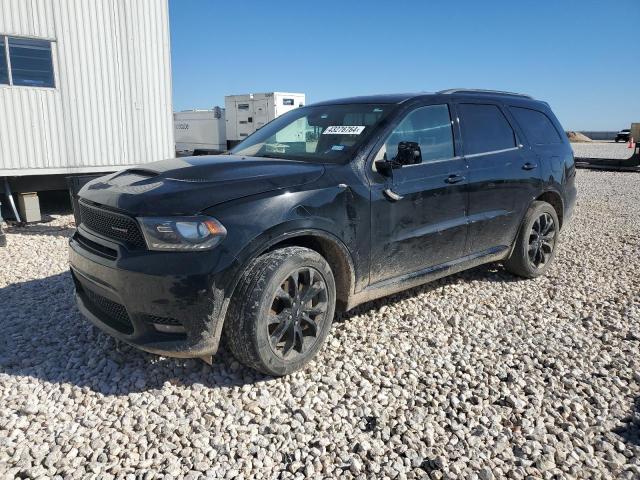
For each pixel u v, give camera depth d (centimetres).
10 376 341
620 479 257
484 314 462
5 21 904
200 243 300
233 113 2158
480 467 262
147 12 1078
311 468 258
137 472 254
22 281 547
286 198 331
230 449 271
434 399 323
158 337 313
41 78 962
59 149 996
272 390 326
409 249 414
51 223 930
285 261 320
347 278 375
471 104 490
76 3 982
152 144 1123
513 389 335
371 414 306
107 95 1044
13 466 256
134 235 312
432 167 429
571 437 289
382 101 440
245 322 311
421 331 421
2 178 967
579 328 438
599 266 624
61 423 291
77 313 444
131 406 309
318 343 352
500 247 516
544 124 577
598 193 1376
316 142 419
